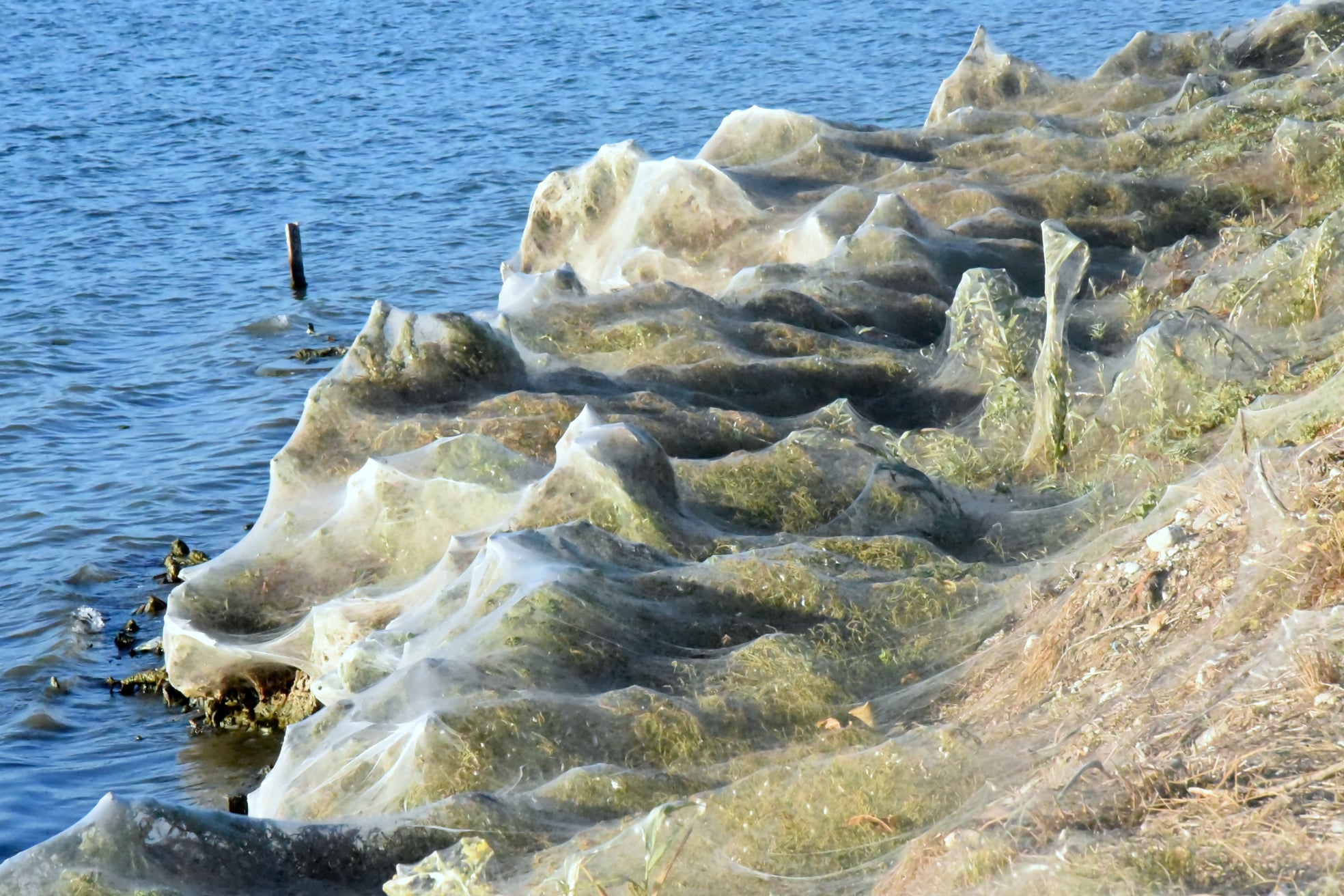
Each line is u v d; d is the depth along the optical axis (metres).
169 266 31.38
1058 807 5.85
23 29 67.62
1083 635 7.97
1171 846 5.23
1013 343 13.80
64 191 38.44
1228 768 5.72
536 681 9.00
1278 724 5.94
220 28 66.81
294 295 29.00
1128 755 6.17
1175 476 9.96
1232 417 10.80
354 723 9.23
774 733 8.42
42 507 18.77
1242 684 6.42
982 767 7.00
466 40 60.22
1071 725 7.13
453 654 9.36
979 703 8.06
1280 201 17.94
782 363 14.30
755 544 10.77
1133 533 8.89
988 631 9.07
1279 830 5.16
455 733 8.44
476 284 29.33
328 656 11.84
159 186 38.75
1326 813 5.18
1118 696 7.13
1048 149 20.05
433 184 37.56
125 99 51.16
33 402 23.08
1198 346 11.67
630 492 11.02
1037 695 7.75
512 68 53.50
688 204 19.84
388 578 12.45
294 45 61.34
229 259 31.81
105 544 17.64
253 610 12.88
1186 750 6.08
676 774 7.90
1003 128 21.97
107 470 20.14
